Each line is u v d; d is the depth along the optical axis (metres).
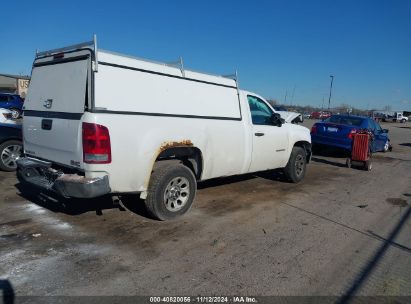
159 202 5.12
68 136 4.62
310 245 4.81
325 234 5.25
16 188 6.59
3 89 49.97
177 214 5.40
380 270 4.19
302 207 6.54
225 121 6.14
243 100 6.66
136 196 6.11
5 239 4.46
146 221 5.27
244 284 3.72
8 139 7.72
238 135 6.40
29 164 5.16
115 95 4.54
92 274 3.74
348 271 4.12
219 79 6.20
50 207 5.66
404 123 73.81
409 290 3.78
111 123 4.43
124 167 4.61
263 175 9.07
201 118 5.67
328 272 4.07
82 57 4.53
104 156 4.39
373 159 13.96
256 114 7.07
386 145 16.50
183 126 5.32
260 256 4.38
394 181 9.59
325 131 12.50
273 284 3.75
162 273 3.84
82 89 4.46
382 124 60.00
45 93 5.11
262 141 7.02
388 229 5.62
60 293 3.38
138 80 4.81
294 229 5.38
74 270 3.80
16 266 3.82
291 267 4.14
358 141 11.04
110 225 5.06
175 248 4.45
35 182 5.05
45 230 4.78
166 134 5.06
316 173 10.08
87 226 4.98
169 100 5.18
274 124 7.54
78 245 4.38
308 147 8.78
